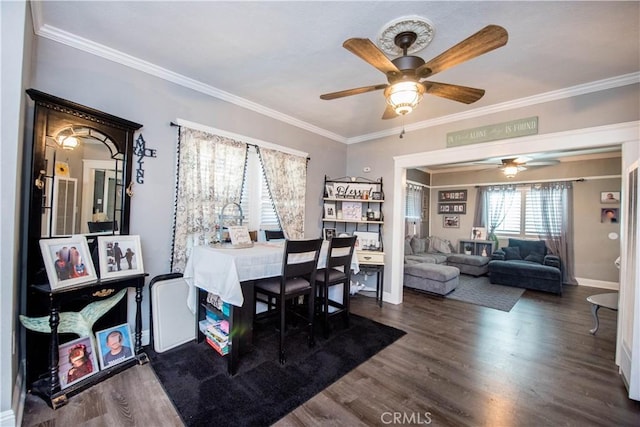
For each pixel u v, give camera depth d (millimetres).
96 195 2148
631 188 2146
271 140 3516
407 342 2693
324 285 2756
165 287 2473
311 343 2531
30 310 1817
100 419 1613
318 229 4250
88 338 1974
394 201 4102
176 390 1882
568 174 5684
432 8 1721
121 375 2035
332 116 3662
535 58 2209
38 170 1823
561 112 2764
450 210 7367
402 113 1977
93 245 2137
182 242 2645
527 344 2711
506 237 6457
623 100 2457
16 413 1517
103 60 2248
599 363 2367
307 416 1670
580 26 1832
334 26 1922
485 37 1402
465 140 3408
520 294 4605
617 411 1777
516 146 3027
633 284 2025
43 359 1907
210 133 2852
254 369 2158
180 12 1812
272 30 1980
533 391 1968
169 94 2625
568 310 3818
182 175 2654
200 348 2477
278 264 2436
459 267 6215
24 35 1500
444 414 1718
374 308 3732
